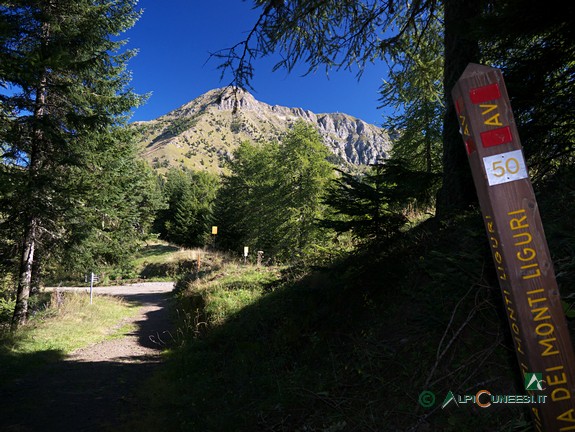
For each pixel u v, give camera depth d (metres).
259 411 4.11
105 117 11.32
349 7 5.75
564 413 1.40
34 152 11.02
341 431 3.15
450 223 4.88
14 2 10.22
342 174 4.75
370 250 4.88
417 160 13.75
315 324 5.45
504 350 2.95
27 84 8.72
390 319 4.34
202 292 12.02
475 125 1.54
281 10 4.89
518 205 1.48
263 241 28.59
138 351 9.53
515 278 1.46
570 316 2.13
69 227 12.45
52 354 8.68
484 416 2.56
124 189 18.47
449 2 5.25
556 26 3.30
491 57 4.11
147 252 40.75
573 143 4.22
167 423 4.70
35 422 5.04
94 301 17.08
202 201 59.09
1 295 13.37
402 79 7.28
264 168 34.47
